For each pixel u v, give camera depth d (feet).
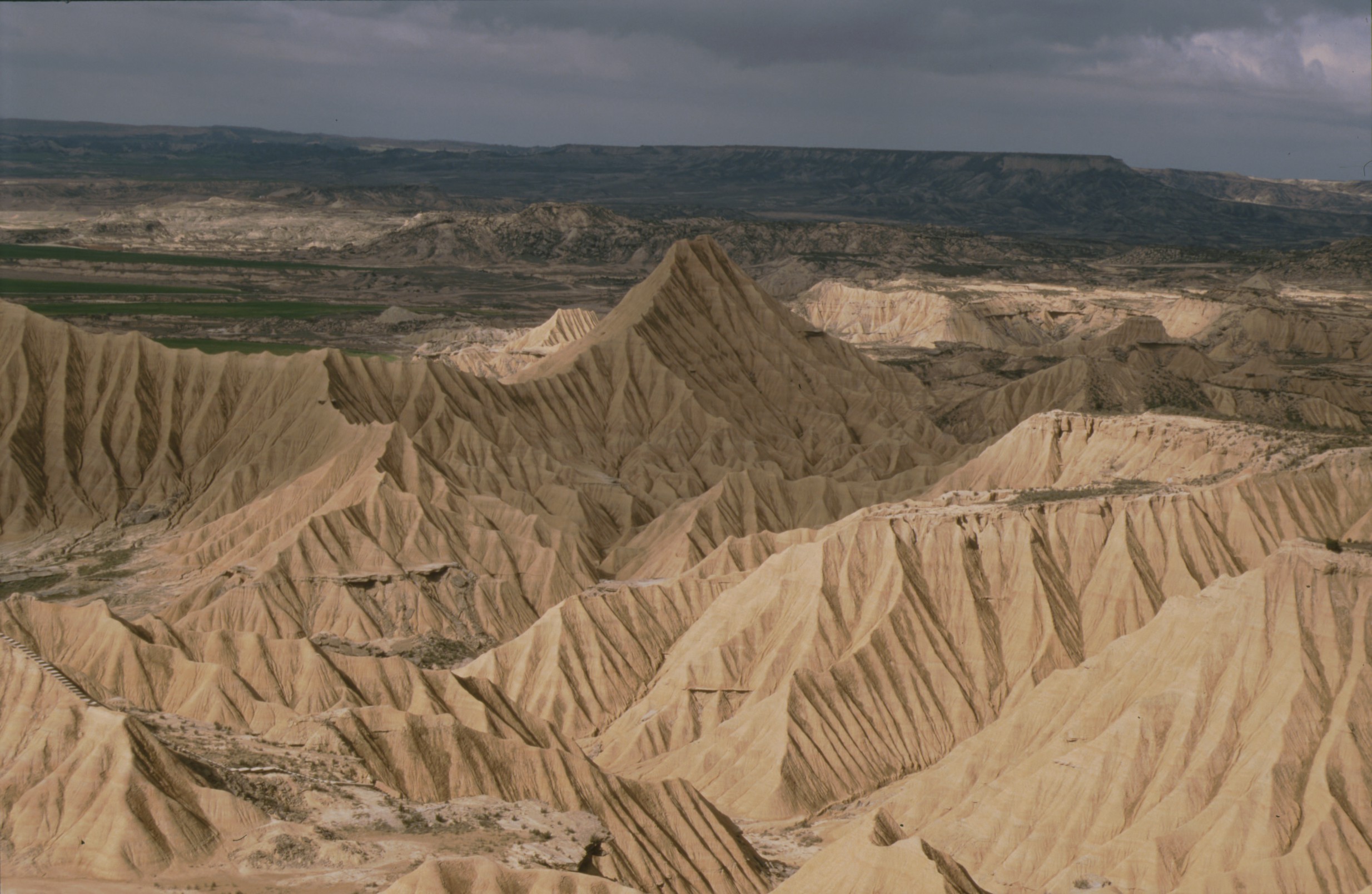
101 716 235.20
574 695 402.31
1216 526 396.57
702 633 408.26
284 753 266.98
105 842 216.74
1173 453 472.85
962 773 309.01
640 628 427.33
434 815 250.78
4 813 221.87
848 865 233.35
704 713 383.24
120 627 327.47
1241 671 283.18
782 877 284.82
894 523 401.90
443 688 327.47
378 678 352.28
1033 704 311.47
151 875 214.07
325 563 463.01
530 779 281.54
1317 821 251.80
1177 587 383.04
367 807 248.73
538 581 490.49
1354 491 399.24
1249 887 243.40
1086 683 307.78
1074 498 416.87
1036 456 510.17
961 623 383.04
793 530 503.61
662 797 287.69
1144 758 276.41
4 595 464.65
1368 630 281.74
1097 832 268.62
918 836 255.29
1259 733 271.49
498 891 208.13
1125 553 387.75
